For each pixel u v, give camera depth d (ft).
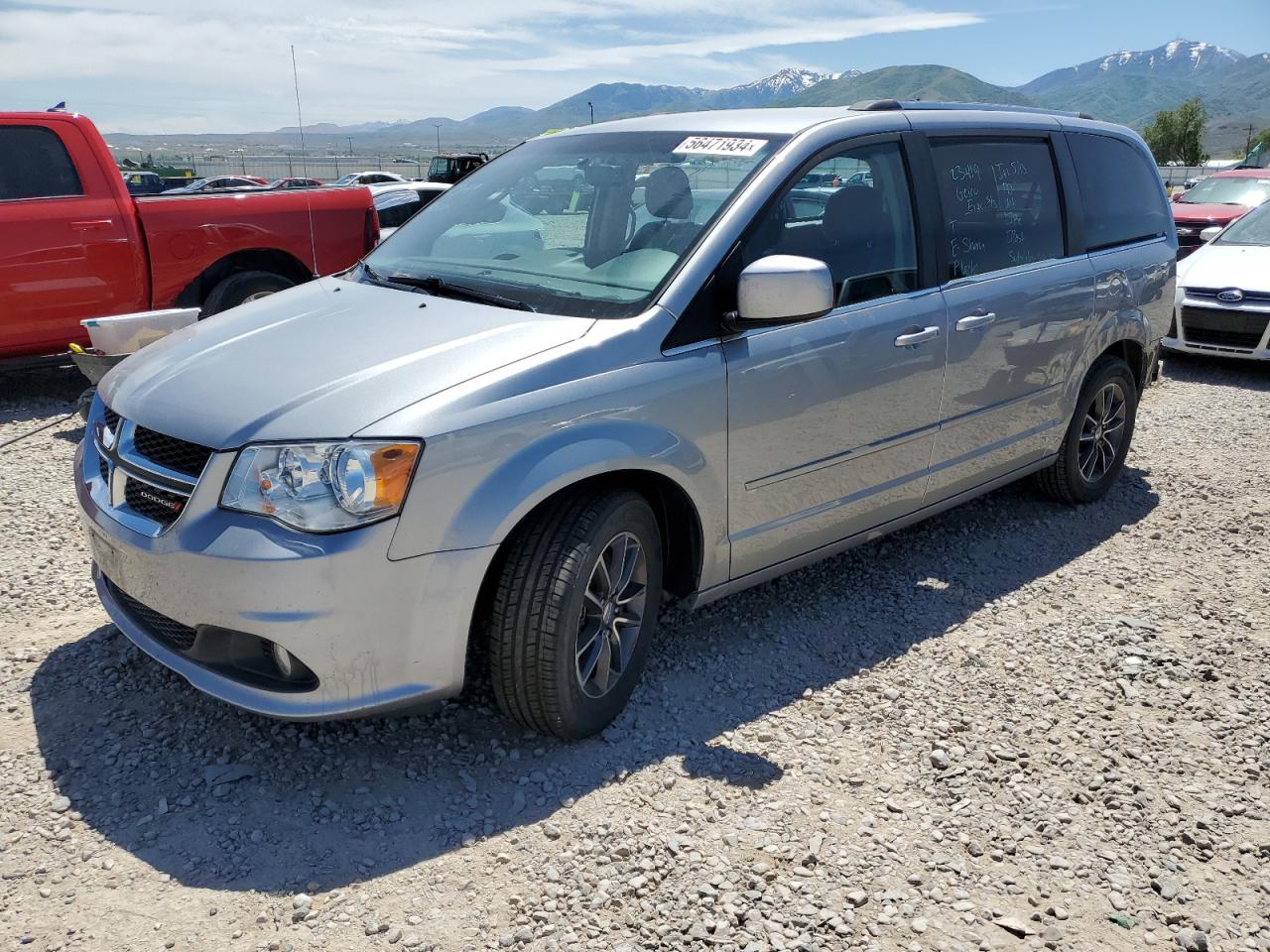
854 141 12.44
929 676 11.96
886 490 13.19
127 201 22.80
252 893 8.10
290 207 24.95
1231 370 29.81
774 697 11.39
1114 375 17.28
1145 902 8.42
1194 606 14.07
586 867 8.53
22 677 11.19
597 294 10.68
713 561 11.14
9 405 23.32
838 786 9.81
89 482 10.32
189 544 8.64
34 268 21.70
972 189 14.14
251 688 8.93
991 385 14.42
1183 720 11.23
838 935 7.89
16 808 9.02
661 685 11.50
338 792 9.41
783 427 11.38
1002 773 10.12
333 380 9.18
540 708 9.75
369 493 8.44
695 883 8.39
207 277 24.40
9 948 7.43
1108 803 9.71
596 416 9.59
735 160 11.73
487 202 13.06
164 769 9.67
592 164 12.60
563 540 9.42
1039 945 7.89
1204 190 53.42
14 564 14.21
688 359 10.38
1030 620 13.52
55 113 22.03
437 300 11.04
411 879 8.34
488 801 9.37
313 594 8.40
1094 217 16.60
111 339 16.17
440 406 8.80
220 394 9.30
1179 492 18.80
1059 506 17.87
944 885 8.51
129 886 8.14
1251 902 8.49
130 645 11.96
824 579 14.55
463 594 8.94
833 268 11.95
